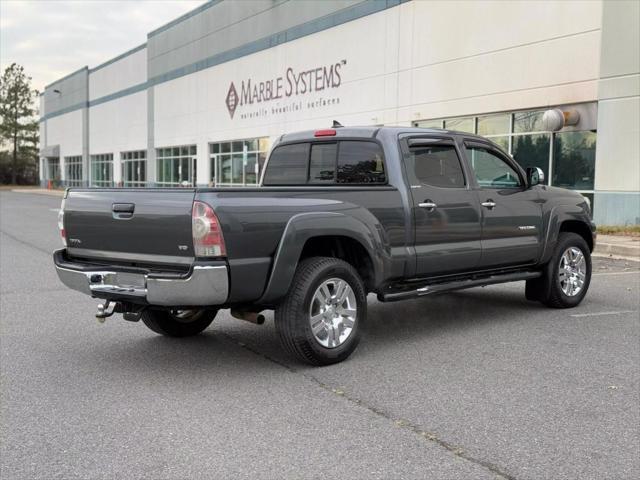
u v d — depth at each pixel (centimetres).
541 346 593
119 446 377
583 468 346
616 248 1304
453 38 1973
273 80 2938
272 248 495
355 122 2422
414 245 601
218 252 465
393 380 496
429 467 347
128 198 505
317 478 336
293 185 691
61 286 945
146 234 494
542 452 366
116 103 4891
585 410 430
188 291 464
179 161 3966
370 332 654
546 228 730
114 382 497
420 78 2108
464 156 659
